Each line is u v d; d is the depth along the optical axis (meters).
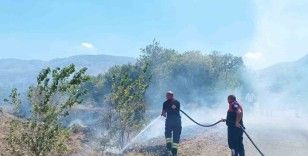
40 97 7.71
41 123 7.75
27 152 7.88
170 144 13.15
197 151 14.45
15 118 8.56
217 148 15.39
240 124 11.96
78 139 12.36
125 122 13.49
